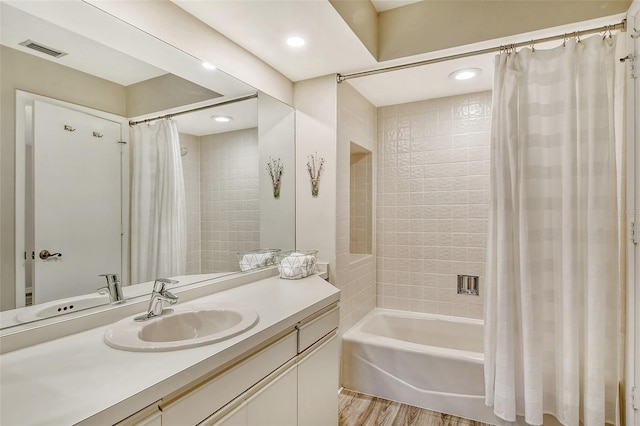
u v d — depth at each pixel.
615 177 1.71
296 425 1.44
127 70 1.44
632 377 1.57
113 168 1.41
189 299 1.63
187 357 0.97
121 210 1.44
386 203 3.10
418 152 2.96
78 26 1.27
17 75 1.11
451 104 2.83
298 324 1.48
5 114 1.08
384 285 3.11
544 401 1.89
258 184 2.20
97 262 1.34
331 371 1.75
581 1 1.71
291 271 2.09
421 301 2.96
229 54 1.94
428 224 2.93
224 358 1.02
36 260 1.16
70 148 1.26
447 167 2.85
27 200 1.14
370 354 2.35
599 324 1.68
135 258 1.49
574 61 1.77
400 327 2.93
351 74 2.39
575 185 1.76
